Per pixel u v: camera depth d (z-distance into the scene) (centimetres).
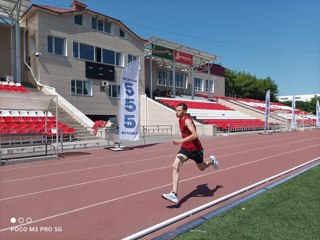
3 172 941
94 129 1869
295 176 820
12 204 597
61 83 2475
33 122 1728
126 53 3055
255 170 964
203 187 732
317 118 4156
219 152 1470
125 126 1494
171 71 4294
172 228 468
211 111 3569
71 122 1978
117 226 477
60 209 564
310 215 498
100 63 2791
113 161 1166
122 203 601
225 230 439
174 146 1720
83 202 609
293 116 3662
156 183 779
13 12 2328
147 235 442
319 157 1276
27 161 1144
